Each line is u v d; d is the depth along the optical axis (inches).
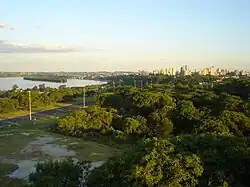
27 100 4527.6
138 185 630.5
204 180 654.5
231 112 2021.4
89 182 741.9
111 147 2139.5
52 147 2074.3
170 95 3053.6
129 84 7372.1
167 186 618.8
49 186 729.6
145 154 674.2
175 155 672.4
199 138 813.2
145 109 2741.1
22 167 1605.6
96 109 2738.7
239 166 692.7
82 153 1927.9
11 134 2495.1
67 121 2571.4
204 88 4035.4
